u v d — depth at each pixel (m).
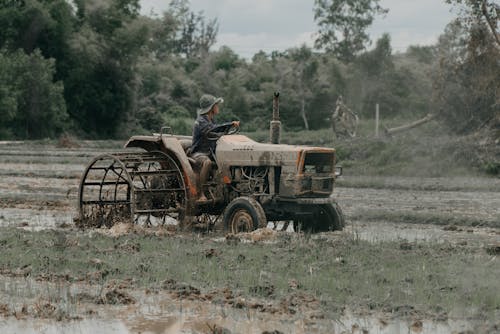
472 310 10.39
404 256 13.88
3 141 68.69
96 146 63.31
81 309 10.60
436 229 18.75
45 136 75.00
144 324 9.90
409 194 27.86
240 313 10.38
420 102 80.50
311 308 10.55
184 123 84.50
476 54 40.97
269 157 16.62
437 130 43.84
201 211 17.44
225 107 85.56
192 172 16.94
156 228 17.34
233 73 100.62
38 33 79.19
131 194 16.84
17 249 14.48
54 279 12.37
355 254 13.94
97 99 81.00
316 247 14.66
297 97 86.44
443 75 43.06
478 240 16.70
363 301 10.84
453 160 36.81
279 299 11.02
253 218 16.25
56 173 33.97
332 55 95.50
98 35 81.44
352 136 49.62
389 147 39.72
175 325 9.85
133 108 83.62
